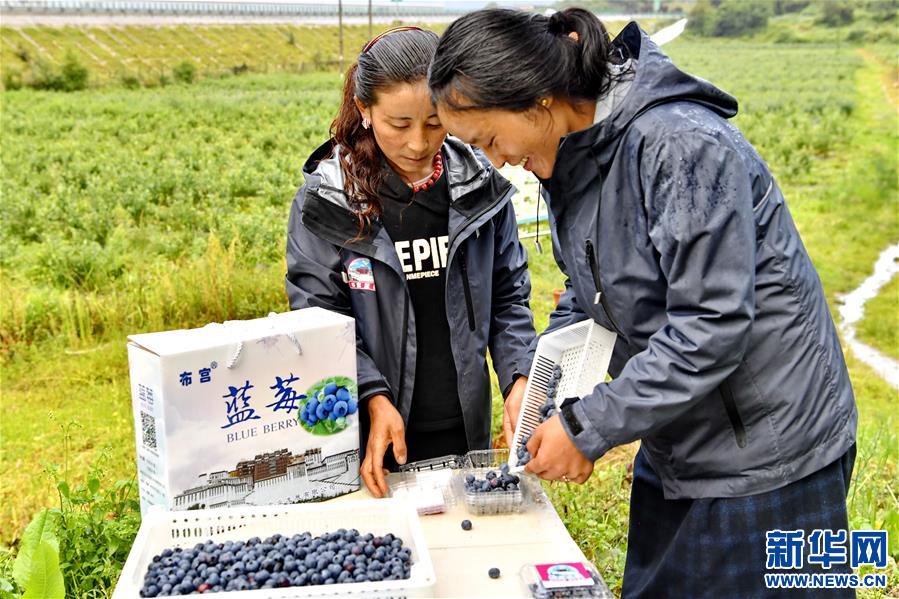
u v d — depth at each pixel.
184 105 13.23
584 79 1.53
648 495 2.00
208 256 6.99
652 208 1.49
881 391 6.57
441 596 1.54
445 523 1.82
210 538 1.67
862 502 3.56
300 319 1.88
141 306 6.66
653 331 1.64
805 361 1.56
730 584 1.67
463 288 2.21
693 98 1.54
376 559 1.55
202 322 6.54
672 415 1.50
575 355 1.85
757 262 1.52
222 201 9.74
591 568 1.59
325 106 14.13
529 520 1.84
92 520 2.84
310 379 1.84
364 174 2.07
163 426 1.68
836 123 14.76
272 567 1.52
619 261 1.61
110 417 5.06
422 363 2.26
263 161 11.80
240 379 1.75
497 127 1.54
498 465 2.06
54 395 5.40
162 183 10.20
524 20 1.50
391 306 2.15
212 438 1.74
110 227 8.48
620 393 1.53
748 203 1.44
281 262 7.68
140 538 1.59
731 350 1.45
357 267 2.12
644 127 1.50
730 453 1.62
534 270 8.16
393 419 2.01
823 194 12.34
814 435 1.59
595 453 1.54
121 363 5.91
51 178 9.90
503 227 2.34
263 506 1.71
